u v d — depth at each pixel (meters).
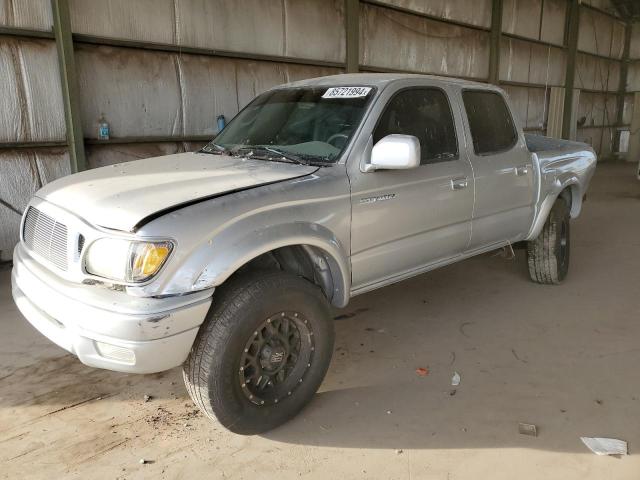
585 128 18.78
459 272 5.60
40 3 5.58
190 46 6.99
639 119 18.88
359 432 2.86
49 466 2.57
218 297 2.60
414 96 3.60
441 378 3.42
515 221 4.43
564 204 5.09
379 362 3.64
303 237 2.76
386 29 10.13
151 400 3.16
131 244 2.33
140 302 2.31
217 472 2.54
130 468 2.57
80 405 3.10
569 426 2.90
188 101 7.12
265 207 2.66
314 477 2.52
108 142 6.41
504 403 3.13
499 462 2.62
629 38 20.11
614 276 5.52
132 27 6.38
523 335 4.06
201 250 2.41
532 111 15.69
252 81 7.87
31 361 3.60
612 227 7.94
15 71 5.55
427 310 4.56
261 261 2.97
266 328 2.71
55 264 2.65
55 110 5.88
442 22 11.52
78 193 2.77
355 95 3.46
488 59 13.23
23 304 2.84
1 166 5.62
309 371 2.95
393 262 3.43
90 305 2.37
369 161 3.18
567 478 2.50
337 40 9.06
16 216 5.82
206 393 2.55
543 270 5.07
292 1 8.16
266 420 2.79
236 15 7.43
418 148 2.98
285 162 3.20
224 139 3.85
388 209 3.28
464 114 3.92
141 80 6.61
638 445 2.74
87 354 2.42
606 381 3.38
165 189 2.68
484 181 3.97
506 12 13.44
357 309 4.58
